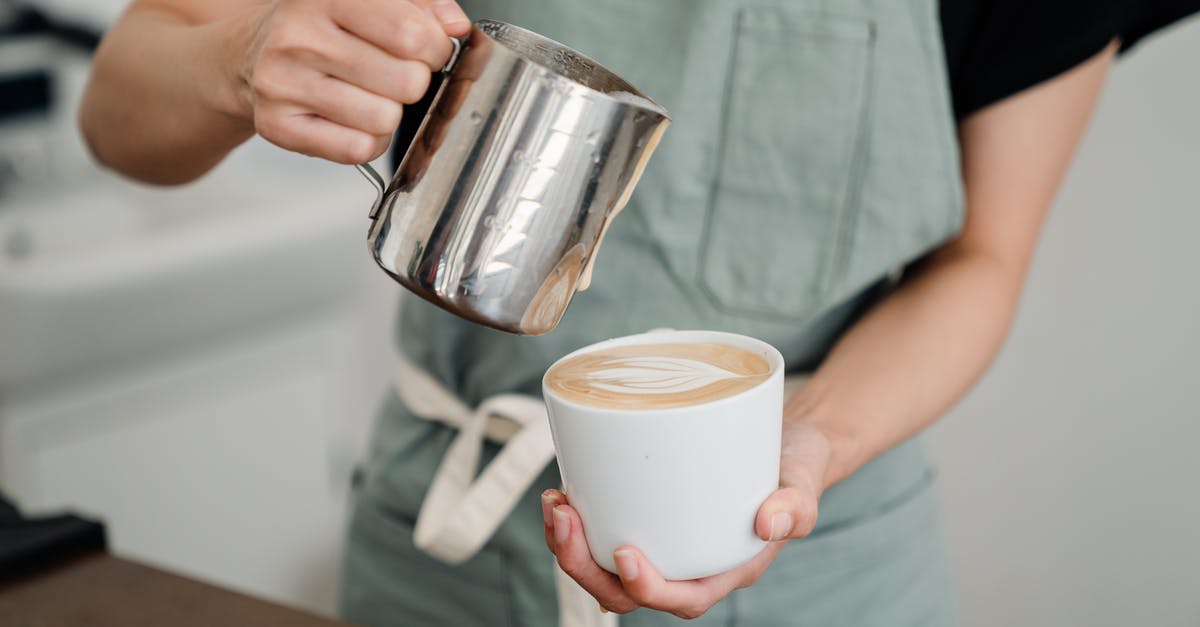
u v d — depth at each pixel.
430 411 0.95
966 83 0.88
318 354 1.81
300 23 0.57
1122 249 1.37
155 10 0.88
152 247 1.52
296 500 1.83
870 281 0.87
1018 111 0.87
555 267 0.55
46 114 1.73
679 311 0.88
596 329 0.89
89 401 1.56
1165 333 1.36
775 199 0.87
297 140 0.59
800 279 0.87
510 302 0.55
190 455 1.68
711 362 0.58
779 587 0.89
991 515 1.53
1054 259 1.42
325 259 1.71
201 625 0.74
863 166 0.86
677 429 0.52
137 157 0.88
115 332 1.51
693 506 0.54
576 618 0.79
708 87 0.86
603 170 0.54
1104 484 1.44
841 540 0.90
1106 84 1.33
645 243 0.88
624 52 0.87
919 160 0.86
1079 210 1.39
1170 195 1.32
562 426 0.54
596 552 0.56
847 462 0.70
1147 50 1.30
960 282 0.86
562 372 0.58
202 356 1.66
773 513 0.55
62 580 0.79
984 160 0.89
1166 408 1.38
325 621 0.75
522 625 0.93
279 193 1.76
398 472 0.97
